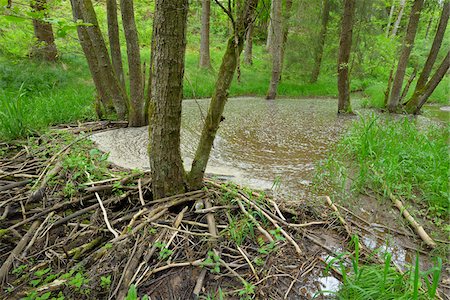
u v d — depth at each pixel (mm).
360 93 10570
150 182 2471
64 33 1651
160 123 1960
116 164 3072
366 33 9648
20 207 2264
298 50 10422
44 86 6316
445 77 9625
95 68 4625
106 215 2104
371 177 2869
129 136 4145
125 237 1850
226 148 3926
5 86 5883
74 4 4219
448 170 2658
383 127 4523
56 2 4520
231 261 1787
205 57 10219
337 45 10758
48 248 1903
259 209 2180
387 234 2141
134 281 1605
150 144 2070
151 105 1962
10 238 2002
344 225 2166
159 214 2049
